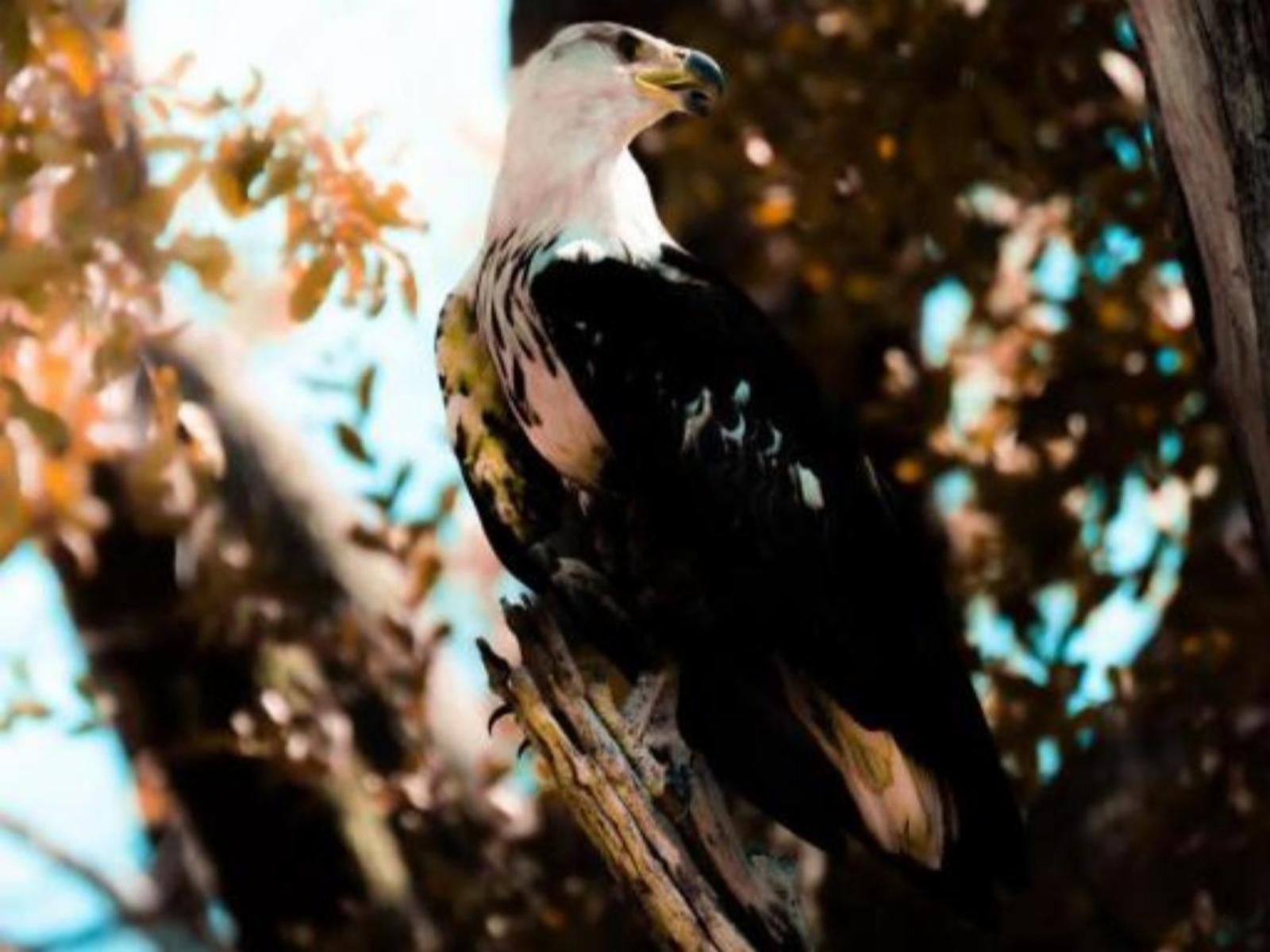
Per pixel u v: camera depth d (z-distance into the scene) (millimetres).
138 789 14609
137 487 13562
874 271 13984
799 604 11164
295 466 14953
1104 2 13383
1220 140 9477
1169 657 13500
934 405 14055
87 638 14375
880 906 14133
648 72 11492
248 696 14297
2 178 11844
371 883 14398
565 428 11250
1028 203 13938
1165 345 13633
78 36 11914
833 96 13508
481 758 14688
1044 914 13898
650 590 11203
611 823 9703
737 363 11297
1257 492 9711
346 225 12016
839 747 11109
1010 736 13477
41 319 12047
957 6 13391
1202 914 13562
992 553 13945
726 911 9680
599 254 11266
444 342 11508
